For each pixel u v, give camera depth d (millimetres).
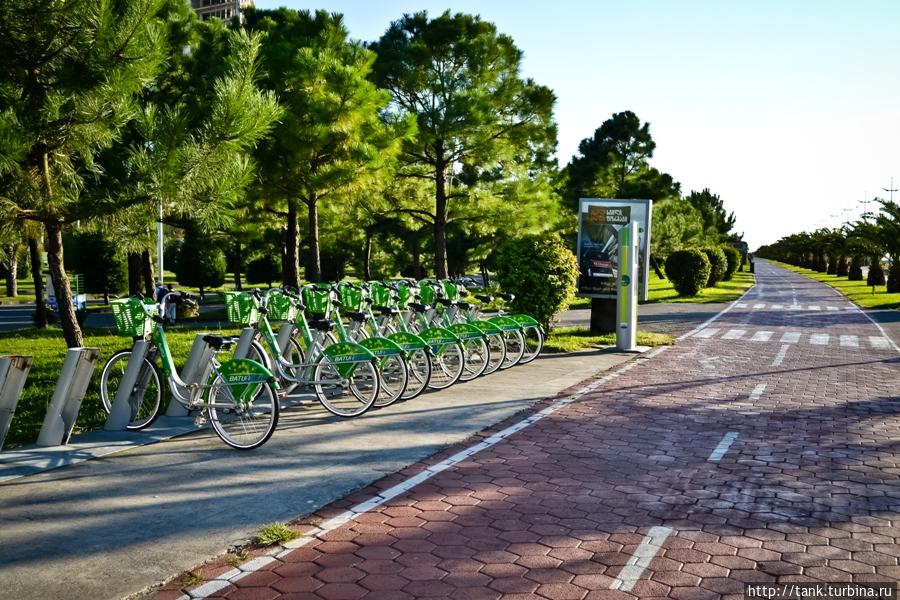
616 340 14656
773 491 5387
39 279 19312
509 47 21656
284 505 5027
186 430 7027
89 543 4340
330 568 4027
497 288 14688
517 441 6848
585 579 3893
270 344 8234
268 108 8016
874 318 23234
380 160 16750
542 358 12781
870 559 4160
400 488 5414
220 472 5766
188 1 15656
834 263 82375
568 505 5062
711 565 4074
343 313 9125
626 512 4926
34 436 6730
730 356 13414
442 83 21141
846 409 8453
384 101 16875
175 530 4555
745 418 7930
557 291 14180
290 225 20688
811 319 22797
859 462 6188
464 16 21625
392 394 8453
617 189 41719
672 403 8750
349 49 17234
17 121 6891
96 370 10539
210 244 26953
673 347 14836
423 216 24016
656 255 47688
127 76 7102
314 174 16375
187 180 7617
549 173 27016
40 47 7359
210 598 3676
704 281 36406
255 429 6703
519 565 4070
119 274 29859
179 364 11125
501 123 21703
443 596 3699
